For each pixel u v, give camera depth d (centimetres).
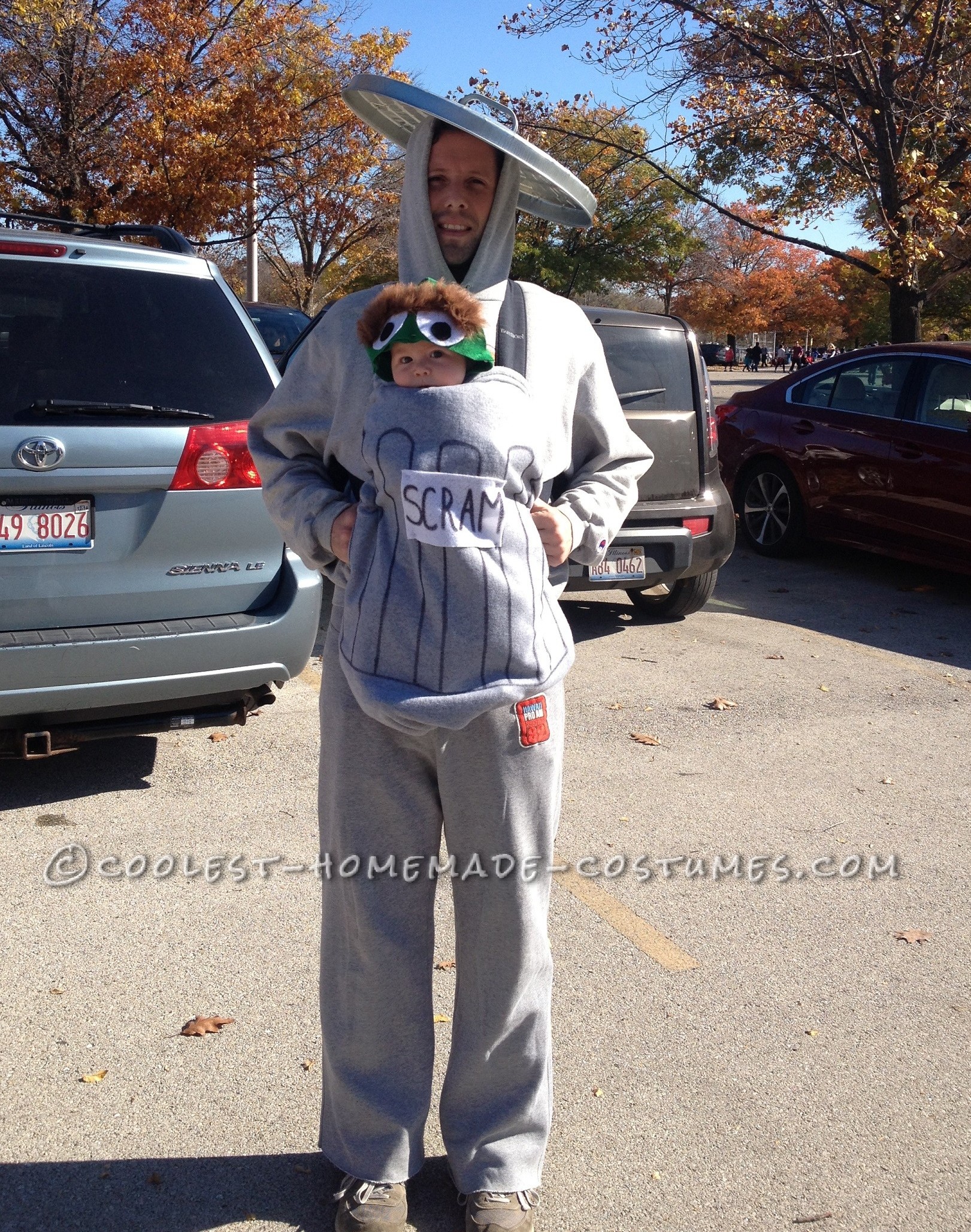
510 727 199
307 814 398
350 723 203
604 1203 230
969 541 734
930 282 1358
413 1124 219
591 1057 276
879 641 663
